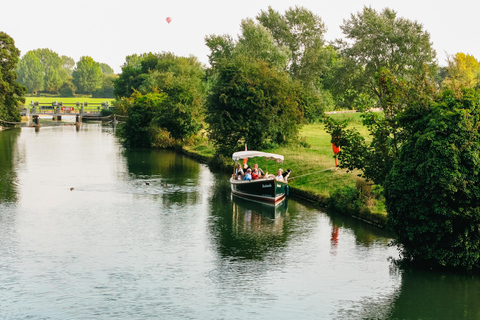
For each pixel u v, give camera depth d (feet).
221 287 59.82
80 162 156.87
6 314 52.31
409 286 60.39
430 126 61.57
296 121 150.82
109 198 106.42
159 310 53.62
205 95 242.17
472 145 59.52
